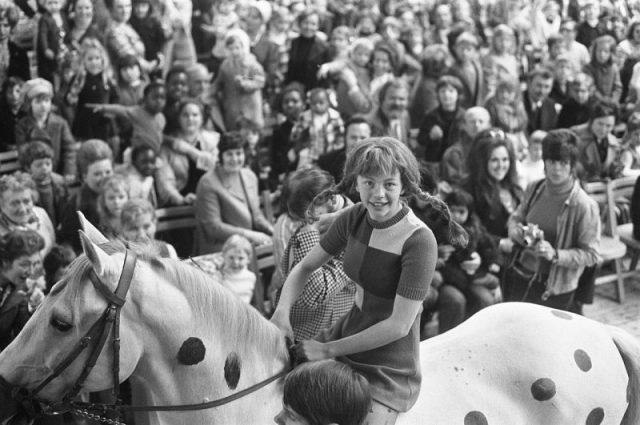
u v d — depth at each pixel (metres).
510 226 7.69
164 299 3.74
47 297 3.67
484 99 11.80
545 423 4.48
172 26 9.97
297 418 3.03
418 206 7.70
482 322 4.71
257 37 10.96
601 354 4.69
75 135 9.05
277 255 6.06
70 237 7.79
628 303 9.76
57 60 9.07
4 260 6.31
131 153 8.65
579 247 7.42
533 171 10.21
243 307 3.99
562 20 13.18
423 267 3.78
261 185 9.79
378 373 3.93
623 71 12.73
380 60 11.01
